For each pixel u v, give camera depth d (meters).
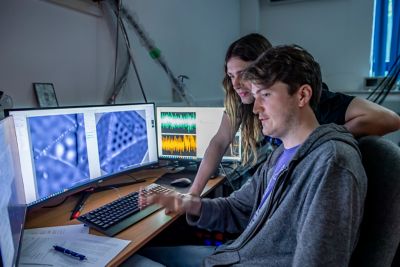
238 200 1.12
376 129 0.90
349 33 3.00
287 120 0.79
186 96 2.30
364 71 2.99
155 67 1.95
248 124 1.36
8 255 0.61
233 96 1.36
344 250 0.61
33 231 0.94
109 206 1.08
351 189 0.63
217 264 0.88
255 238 0.82
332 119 0.95
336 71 3.11
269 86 0.76
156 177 1.50
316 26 3.14
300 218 0.70
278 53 0.77
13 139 0.86
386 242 0.67
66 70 1.38
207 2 2.62
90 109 1.22
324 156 0.69
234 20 3.21
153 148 1.54
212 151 1.43
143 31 1.80
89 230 0.95
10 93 1.16
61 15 1.33
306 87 0.75
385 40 2.87
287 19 3.25
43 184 1.05
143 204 1.11
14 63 1.17
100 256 0.80
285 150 0.89
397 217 0.66
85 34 1.46
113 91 1.64
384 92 2.80
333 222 0.62
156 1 1.94
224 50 3.01
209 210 1.08
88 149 1.22
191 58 2.42
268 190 0.92
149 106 1.50
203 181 1.32
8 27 1.14
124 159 1.39
